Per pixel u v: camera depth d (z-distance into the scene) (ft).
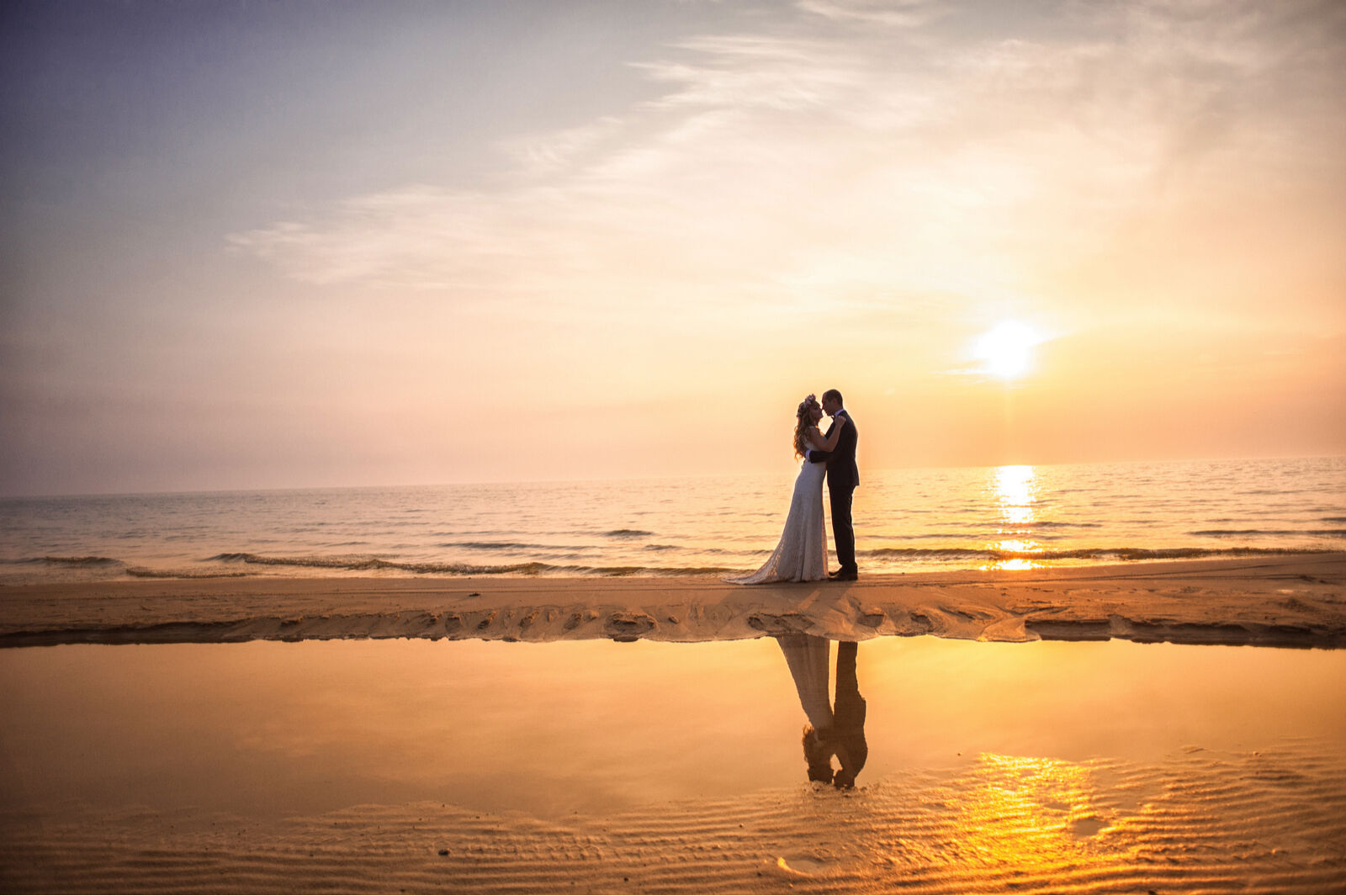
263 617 23.35
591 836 9.51
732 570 38.88
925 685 16.03
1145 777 10.79
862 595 24.52
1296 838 8.88
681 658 19.02
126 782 11.62
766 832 9.52
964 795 10.46
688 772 11.60
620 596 25.66
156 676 18.07
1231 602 21.84
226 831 9.85
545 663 18.81
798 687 16.26
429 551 56.90
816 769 11.63
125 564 51.67
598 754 12.52
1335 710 13.53
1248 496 91.71
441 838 9.55
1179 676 16.14
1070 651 18.49
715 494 151.64
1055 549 43.68
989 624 20.86
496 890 8.25
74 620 23.43
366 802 10.74
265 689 16.80
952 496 109.29
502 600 25.36
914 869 8.52
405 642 21.39
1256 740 12.15
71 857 9.21
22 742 13.52
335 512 130.72
